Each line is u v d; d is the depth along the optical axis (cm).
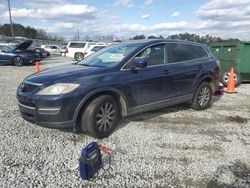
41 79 493
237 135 551
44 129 544
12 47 2038
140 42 607
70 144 480
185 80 654
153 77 579
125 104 542
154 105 596
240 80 1144
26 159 423
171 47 641
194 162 432
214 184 373
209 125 605
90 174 375
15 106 712
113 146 477
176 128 577
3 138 496
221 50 1251
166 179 382
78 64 603
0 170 389
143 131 552
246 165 427
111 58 575
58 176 380
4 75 1408
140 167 411
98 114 496
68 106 468
